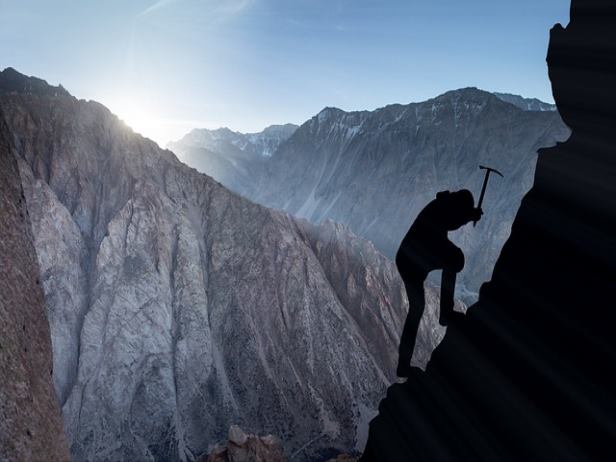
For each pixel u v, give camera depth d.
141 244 95.44
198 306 95.12
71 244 91.69
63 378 78.19
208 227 110.94
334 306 103.31
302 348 96.81
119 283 88.88
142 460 75.19
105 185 105.56
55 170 101.75
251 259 106.69
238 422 85.25
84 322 83.00
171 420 81.38
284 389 90.62
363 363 96.75
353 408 90.50
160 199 105.75
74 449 72.50
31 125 104.94
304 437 85.12
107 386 78.94
